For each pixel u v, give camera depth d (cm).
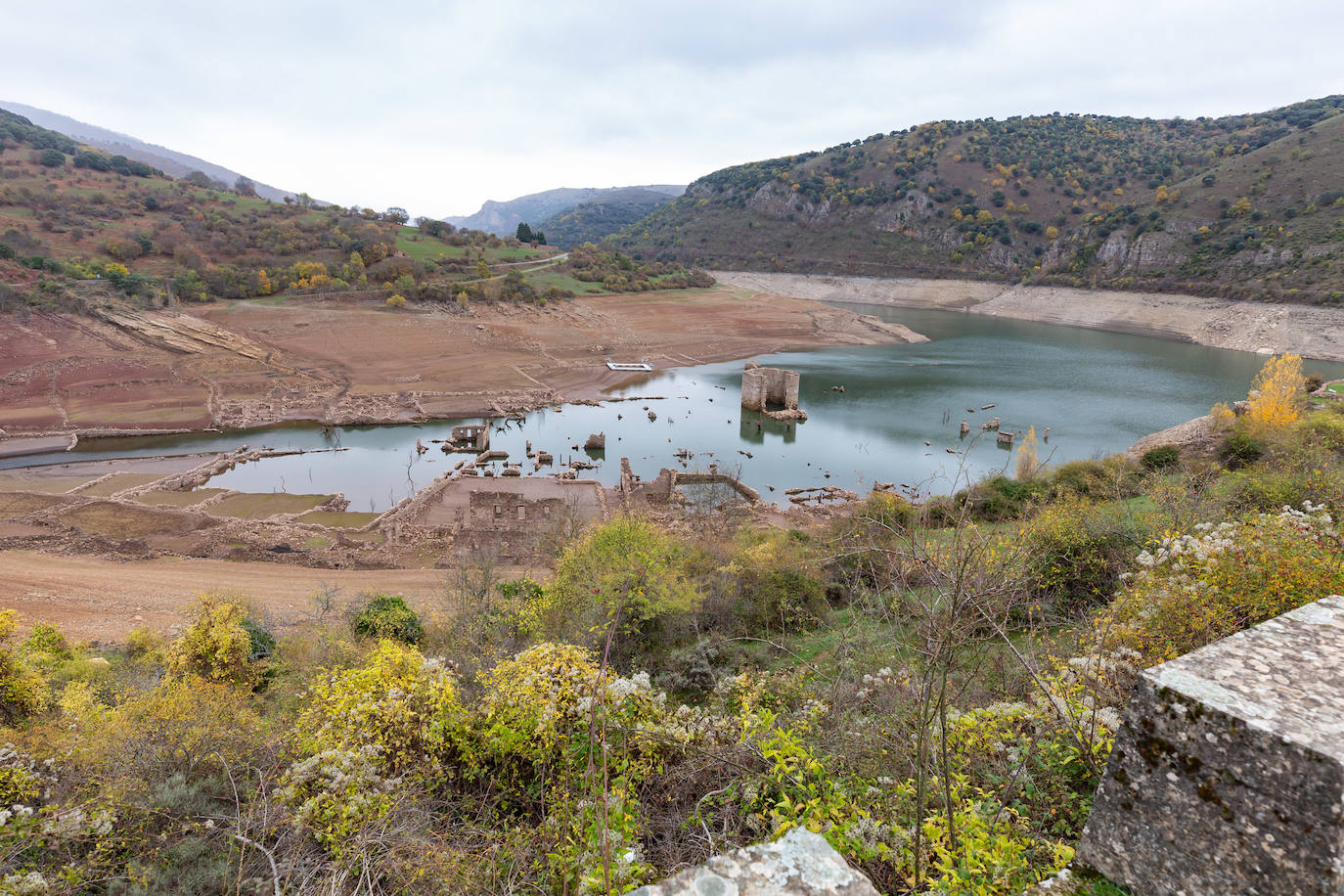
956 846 396
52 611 2636
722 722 740
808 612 1614
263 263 10800
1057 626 1109
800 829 241
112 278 8481
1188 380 8781
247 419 6594
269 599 2880
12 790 760
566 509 3831
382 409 7150
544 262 15112
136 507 4134
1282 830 201
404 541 3750
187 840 671
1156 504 1644
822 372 9444
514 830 624
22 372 6681
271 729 1003
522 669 849
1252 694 230
